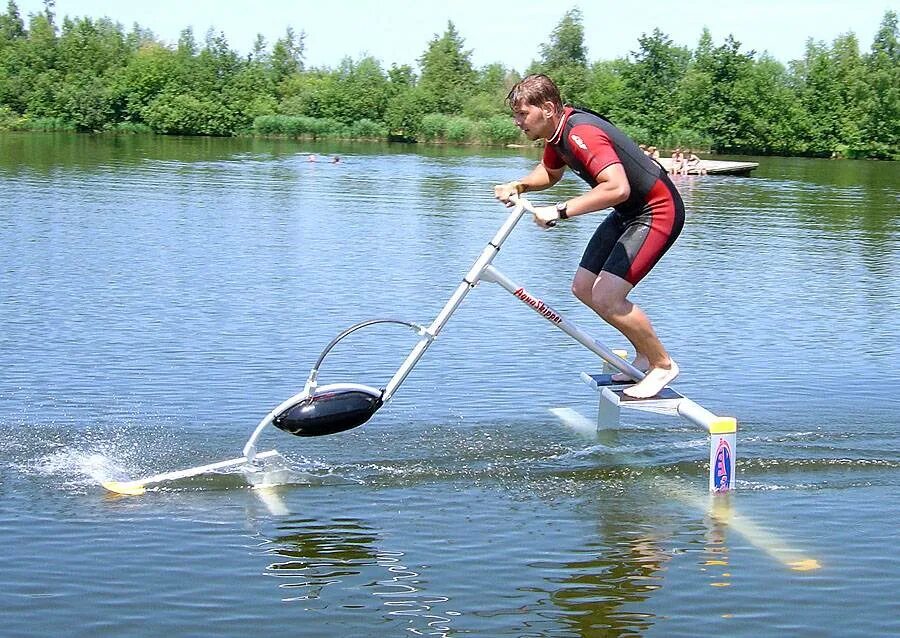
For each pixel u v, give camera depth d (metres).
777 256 16.50
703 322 10.85
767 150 71.31
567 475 6.21
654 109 72.25
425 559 4.98
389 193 26.97
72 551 4.95
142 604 4.44
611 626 4.34
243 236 16.98
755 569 4.91
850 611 4.49
